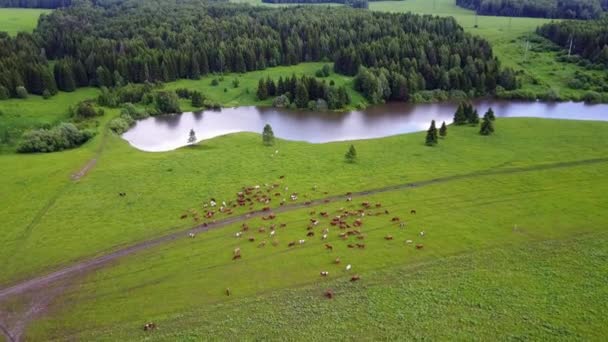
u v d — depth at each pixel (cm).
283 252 7469
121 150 12775
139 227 8350
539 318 5838
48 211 8919
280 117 17388
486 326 5719
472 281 6619
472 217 8494
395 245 7600
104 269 7138
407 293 6378
